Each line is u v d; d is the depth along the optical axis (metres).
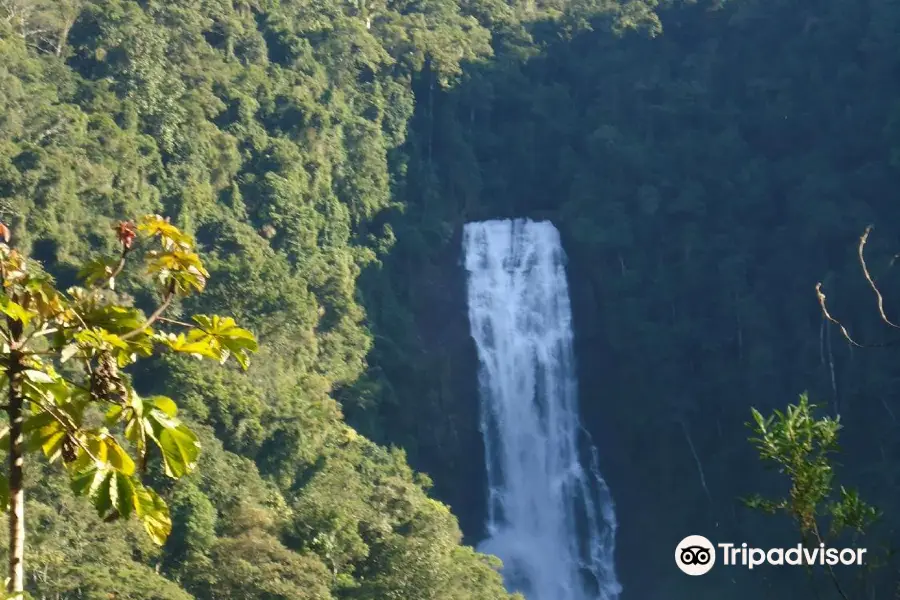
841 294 52.88
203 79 53.97
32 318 7.95
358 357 50.00
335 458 42.38
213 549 33.34
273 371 44.41
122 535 32.41
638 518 52.88
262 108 55.44
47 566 29.03
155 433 7.69
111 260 8.64
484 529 52.25
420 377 52.50
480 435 53.72
